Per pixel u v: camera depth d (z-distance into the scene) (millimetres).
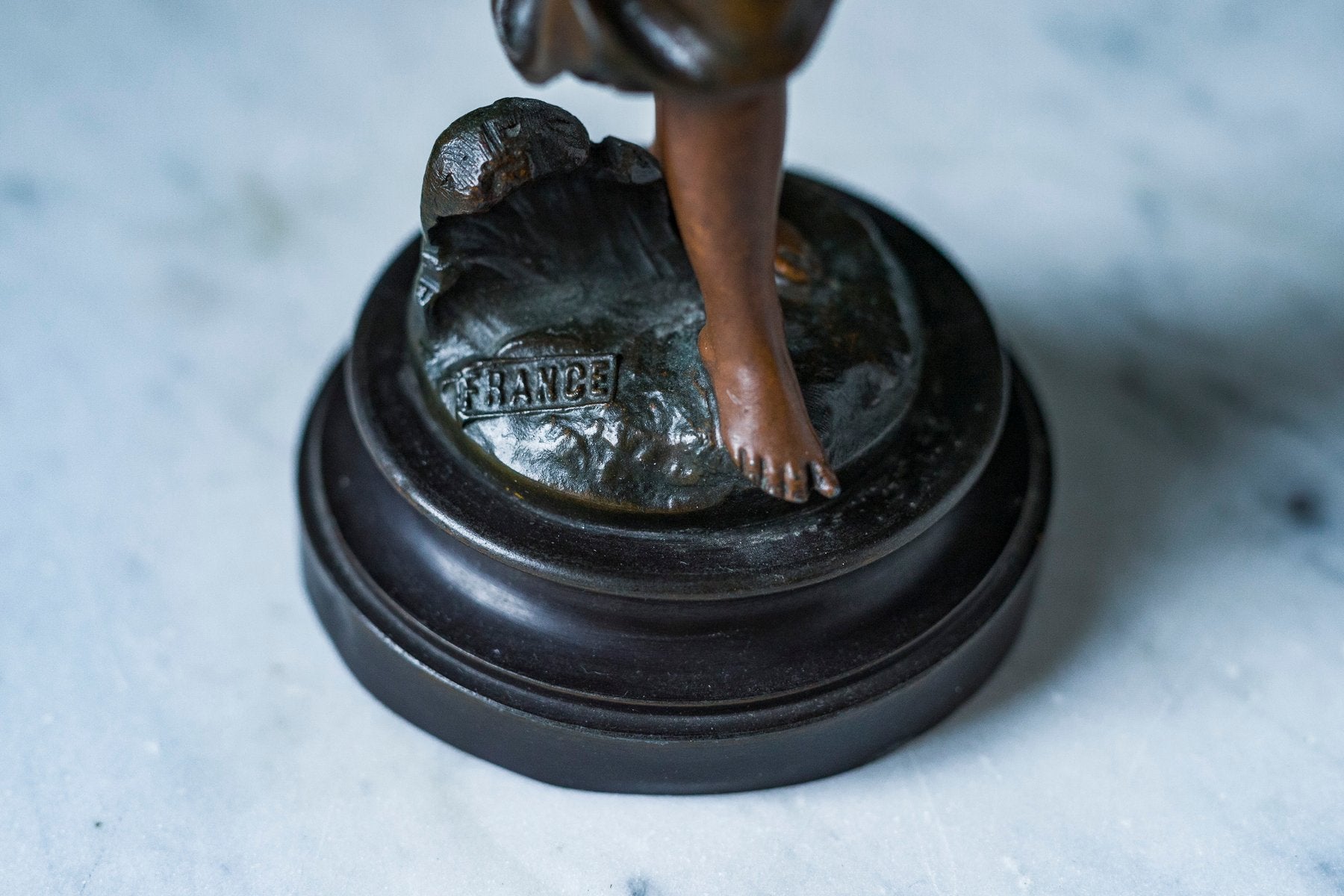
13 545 417
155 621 408
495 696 369
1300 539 424
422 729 392
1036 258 476
